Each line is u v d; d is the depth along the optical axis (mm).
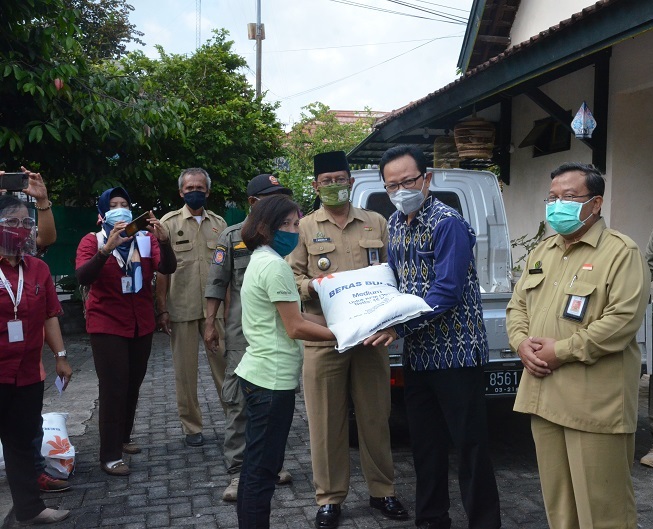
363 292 3260
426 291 3283
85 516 3789
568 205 2725
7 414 3537
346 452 3709
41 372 3611
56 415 4395
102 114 8695
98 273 4211
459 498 4035
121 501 4004
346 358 3650
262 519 3008
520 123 9133
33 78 7848
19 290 3469
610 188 7070
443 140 9969
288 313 3000
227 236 4332
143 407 6207
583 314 2715
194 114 12180
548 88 8414
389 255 3537
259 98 13445
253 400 3041
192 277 4914
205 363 8320
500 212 5324
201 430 5098
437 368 3262
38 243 4086
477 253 5262
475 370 3285
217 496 4074
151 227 4305
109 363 4379
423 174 3289
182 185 4902
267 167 13180
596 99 7117
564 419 2736
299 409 6109
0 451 4277
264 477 3018
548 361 2762
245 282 3135
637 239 7141
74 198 10984
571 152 7934
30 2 7602
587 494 2705
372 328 3084
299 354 3141
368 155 12875
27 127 8320
